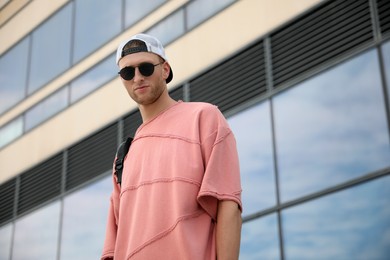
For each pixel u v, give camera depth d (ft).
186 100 38.50
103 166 43.80
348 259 27.58
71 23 50.98
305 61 32.27
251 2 36.27
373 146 28.04
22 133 53.47
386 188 27.04
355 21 30.50
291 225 30.25
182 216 8.19
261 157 32.86
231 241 8.17
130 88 9.16
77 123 47.52
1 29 60.03
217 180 8.46
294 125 31.65
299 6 33.50
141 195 8.59
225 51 37.01
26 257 48.47
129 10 45.19
